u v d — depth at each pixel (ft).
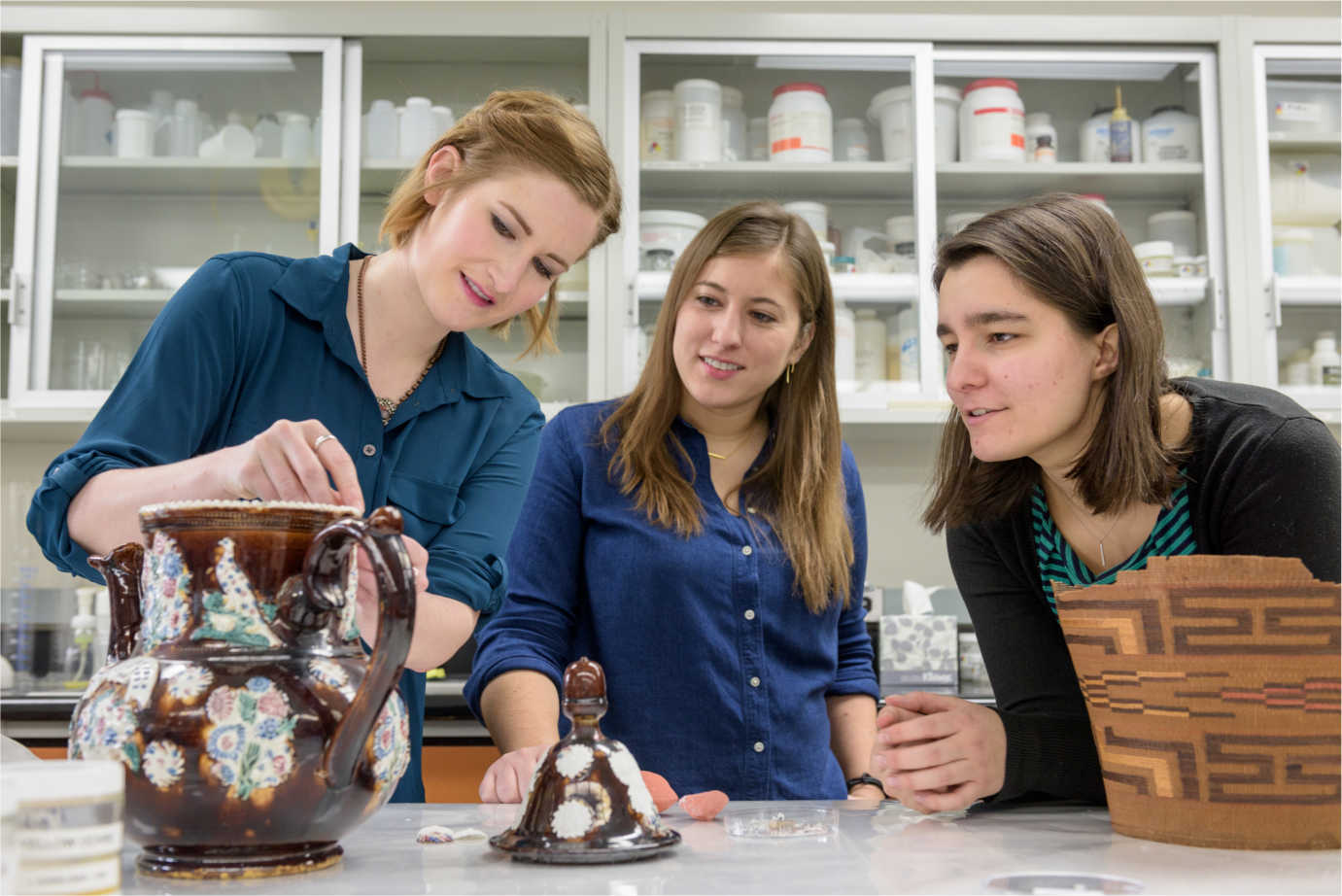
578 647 5.12
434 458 4.37
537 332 4.79
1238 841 2.38
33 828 1.63
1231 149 9.87
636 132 9.79
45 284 9.62
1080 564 3.98
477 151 3.90
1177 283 9.86
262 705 2.04
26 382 9.52
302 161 9.89
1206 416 3.73
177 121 9.94
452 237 3.87
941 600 9.50
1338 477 3.47
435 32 9.73
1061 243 3.52
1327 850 2.36
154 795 2.00
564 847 2.26
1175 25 9.92
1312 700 2.36
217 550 2.14
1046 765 3.18
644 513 5.04
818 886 2.03
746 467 5.38
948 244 3.70
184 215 10.08
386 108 10.00
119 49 9.70
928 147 9.96
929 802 3.06
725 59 10.05
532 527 5.09
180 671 2.07
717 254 5.10
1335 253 10.13
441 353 4.46
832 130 10.27
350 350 4.18
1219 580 2.38
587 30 9.78
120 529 3.12
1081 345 3.57
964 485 4.05
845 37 9.89
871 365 9.97
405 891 1.97
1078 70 10.20
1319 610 2.36
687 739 4.84
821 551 5.18
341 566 2.18
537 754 3.68
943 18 9.93
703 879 2.10
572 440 5.29
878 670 8.95
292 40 9.75
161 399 3.74
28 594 9.37
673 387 5.23
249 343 4.05
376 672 1.99
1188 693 2.40
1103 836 2.61
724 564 4.97
